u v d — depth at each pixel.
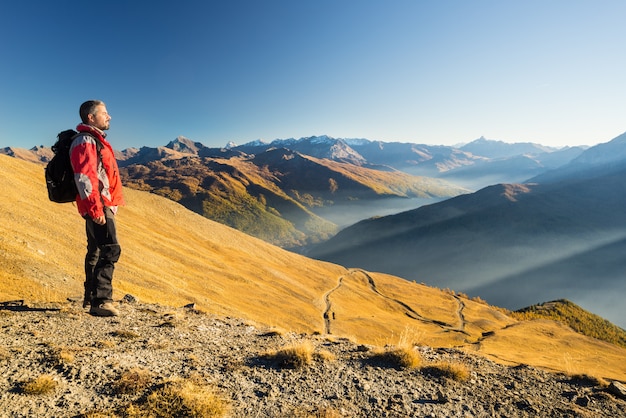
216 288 74.06
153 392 3.93
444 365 5.85
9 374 4.00
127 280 51.25
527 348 83.75
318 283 128.12
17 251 32.66
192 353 5.63
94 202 4.12
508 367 6.72
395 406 4.46
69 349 4.90
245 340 7.07
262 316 67.25
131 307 8.92
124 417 3.45
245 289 84.12
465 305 142.12
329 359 5.93
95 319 7.01
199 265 87.75
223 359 5.51
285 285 105.69
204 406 3.71
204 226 134.12
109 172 4.62
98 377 4.21
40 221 59.59
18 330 5.64
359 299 123.06
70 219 69.31
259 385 4.65
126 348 5.43
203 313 9.70
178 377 4.46
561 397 5.40
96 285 4.77
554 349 84.88
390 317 108.25
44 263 32.00
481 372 6.13
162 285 55.53
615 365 53.91
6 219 53.34
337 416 4.00
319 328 75.25
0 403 3.44
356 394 4.70
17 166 96.12
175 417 3.54
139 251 74.50
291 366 5.42
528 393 5.40
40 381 3.80
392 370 5.69
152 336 6.41
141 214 114.69
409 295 145.12
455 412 4.53
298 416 3.91
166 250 86.69
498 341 89.75
